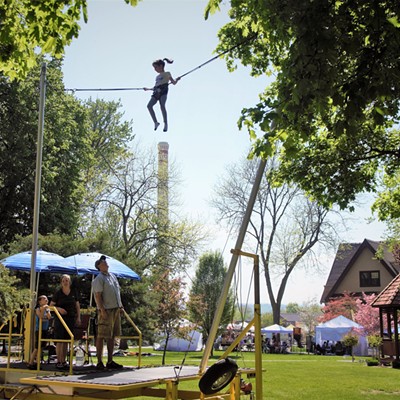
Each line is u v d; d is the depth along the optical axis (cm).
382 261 6041
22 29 1041
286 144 842
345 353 4444
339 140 1560
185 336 2634
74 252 3041
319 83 695
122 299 3098
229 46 1442
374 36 719
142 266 3216
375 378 2048
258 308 764
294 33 754
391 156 1648
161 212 4603
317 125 1499
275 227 5628
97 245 3141
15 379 1025
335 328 4662
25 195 3388
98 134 5297
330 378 2017
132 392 842
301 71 704
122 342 3259
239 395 857
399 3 718
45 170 3397
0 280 1022
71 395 793
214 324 793
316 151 1602
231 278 780
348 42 720
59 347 1083
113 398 816
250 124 845
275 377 2003
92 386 726
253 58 1434
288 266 5697
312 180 1608
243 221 780
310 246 5700
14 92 3372
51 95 3531
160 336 3084
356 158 1570
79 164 3841
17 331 1833
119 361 2403
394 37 707
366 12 714
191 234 4591
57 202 3534
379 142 1569
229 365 740
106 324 1002
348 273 6259
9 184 3419
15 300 1035
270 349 5075
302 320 8506
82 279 2703
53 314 1202
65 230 3653
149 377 810
